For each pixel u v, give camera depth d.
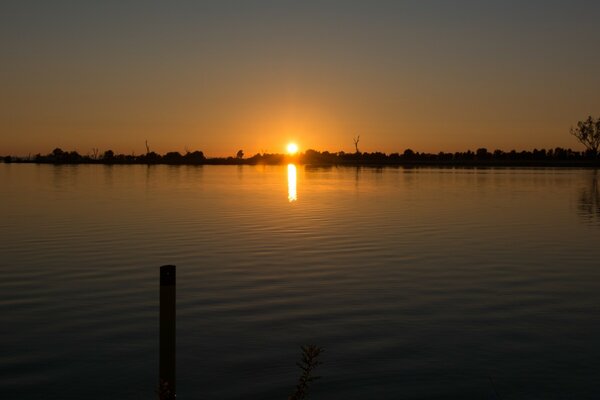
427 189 50.72
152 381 8.41
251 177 79.69
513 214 29.75
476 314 11.58
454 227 24.52
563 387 8.17
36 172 98.38
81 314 11.58
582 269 15.80
